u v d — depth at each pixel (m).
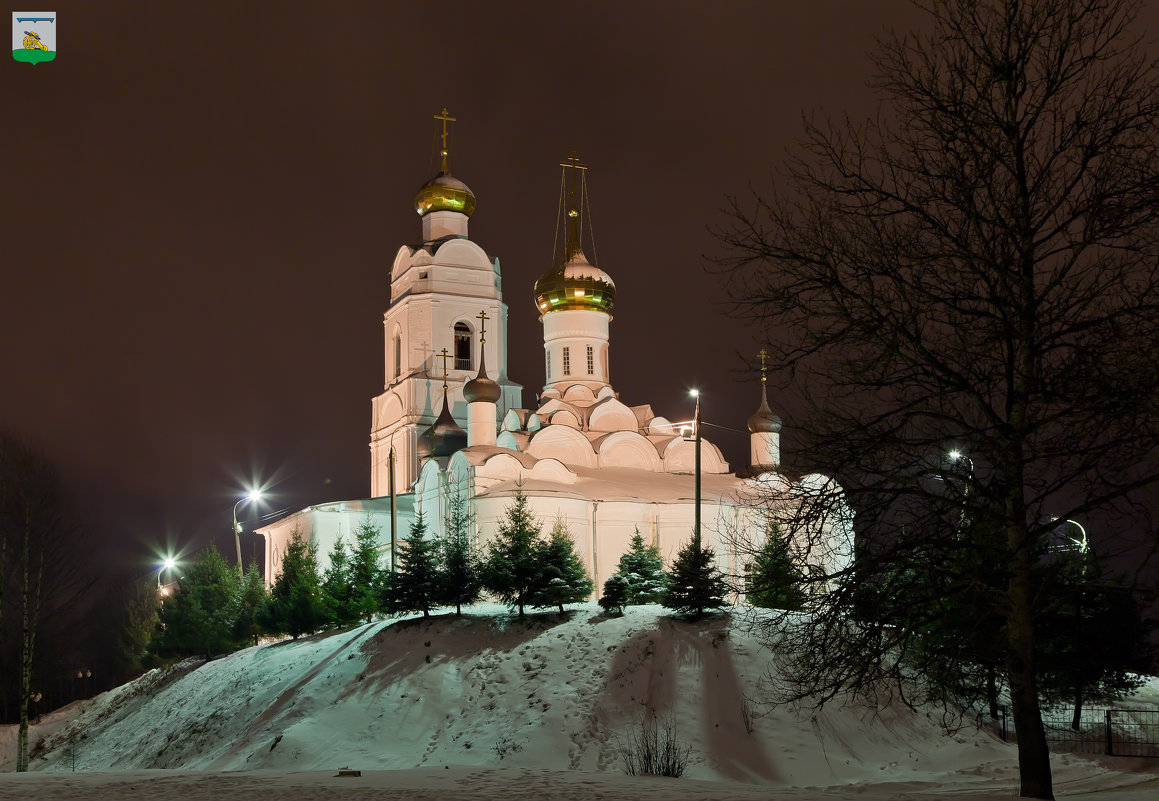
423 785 16.58
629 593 36.72
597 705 28.83
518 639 33.91
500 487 45.59
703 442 56.78
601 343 59.19
